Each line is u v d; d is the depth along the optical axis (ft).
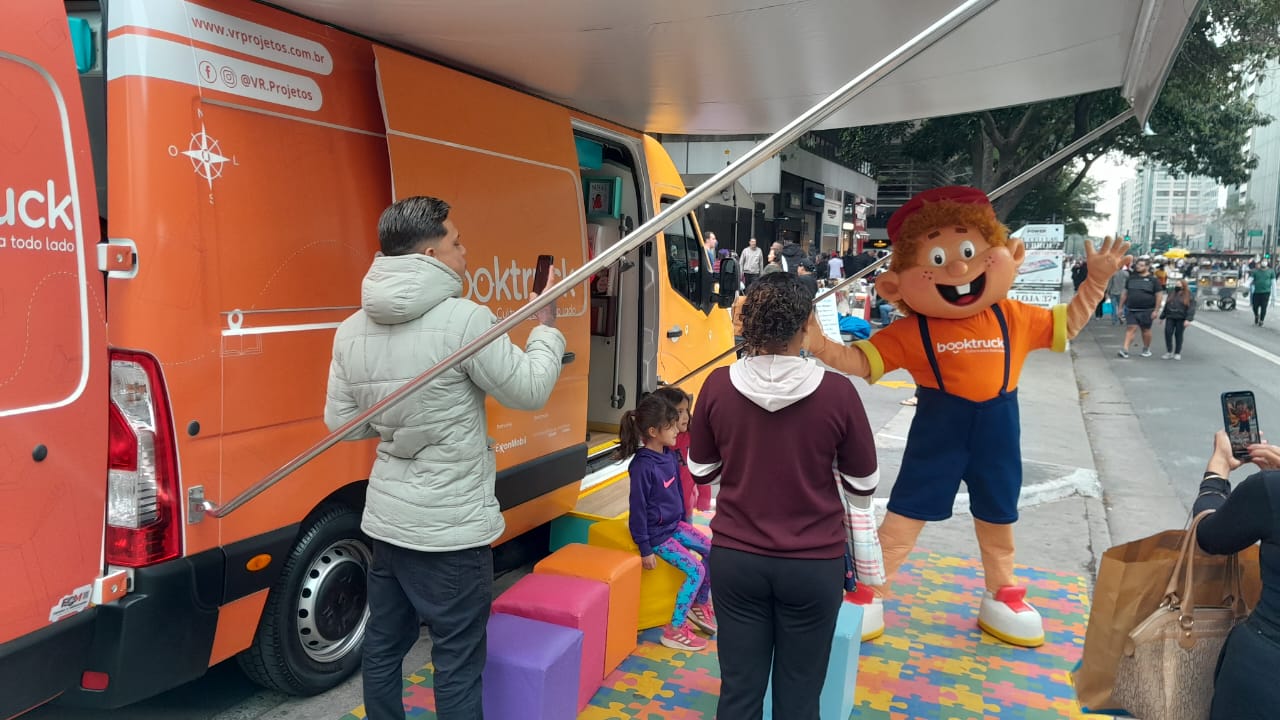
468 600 8.68
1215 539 7.52
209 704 11.09
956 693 11.87
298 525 10.07
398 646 9.09
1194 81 57.77
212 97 8.86
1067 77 14.66
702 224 45.44
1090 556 17.99
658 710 11.12
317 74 10.18
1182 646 8.04
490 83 12.75
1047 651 13.26
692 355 20.94
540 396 8.84
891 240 12.85
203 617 9.02
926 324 12.64
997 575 13.65
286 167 9.71
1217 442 8.83
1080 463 25.81
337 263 10.37
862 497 8.39
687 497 14.40
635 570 12.59
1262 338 63.93
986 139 69.51
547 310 9.38
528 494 13.55
